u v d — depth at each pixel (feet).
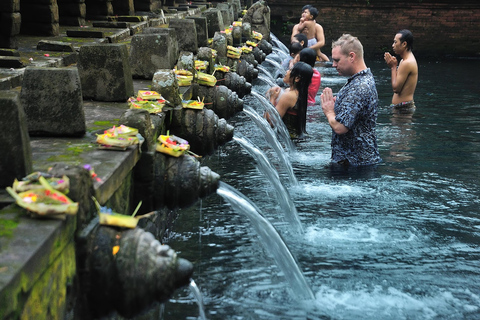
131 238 8.54
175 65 22.81
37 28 30.73
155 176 12.45
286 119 26.35
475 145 25.59
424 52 73.41
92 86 16.61
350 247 14.69
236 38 40.68
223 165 22.09
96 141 11.61
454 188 19.35
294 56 39.96
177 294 12.37
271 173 18.71
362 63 21.62
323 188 19.33
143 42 21.13
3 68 19.30
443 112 33.73
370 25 73.72
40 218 7.63
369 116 21.72
